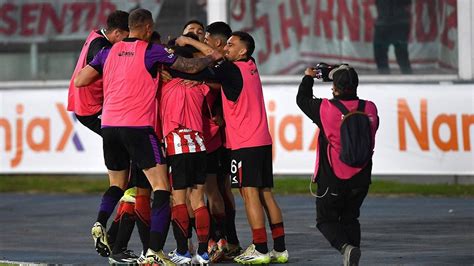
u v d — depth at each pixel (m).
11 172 62.12
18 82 63.88
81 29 63.25
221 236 34.59
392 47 59.16
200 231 32.75
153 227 31.78
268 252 33.38
